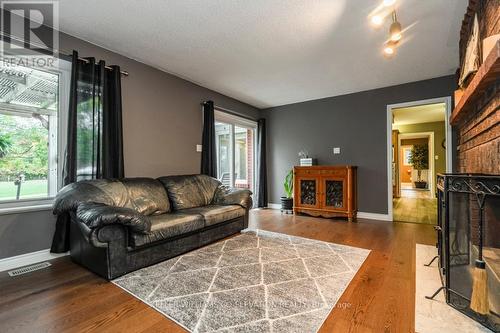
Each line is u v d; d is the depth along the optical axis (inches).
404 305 64.8
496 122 61.7
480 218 57.7
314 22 95.0
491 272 59.8
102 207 80.7
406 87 162.9
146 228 85.0
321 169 176.6
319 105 199.0
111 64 118.4
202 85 167.0
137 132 128.9
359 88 173.8
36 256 95.7
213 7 86.4
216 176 172.2
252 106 220.1
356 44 111.7
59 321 59.2
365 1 82.7
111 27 99.1
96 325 57.7
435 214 189.6
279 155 220.5
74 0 82.7
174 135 148.3
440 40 107.2
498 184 54.4
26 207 93.4
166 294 71.2
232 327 56.4
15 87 95.3
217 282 78.3
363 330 55.1
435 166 294.0
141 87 131.0
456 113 97.9
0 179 92.0
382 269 87.4
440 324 56.6
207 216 113.1
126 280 80.0
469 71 81.9
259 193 220.1
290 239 124.0
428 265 90.2
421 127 298.5
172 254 98.7
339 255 101.4
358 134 181.0
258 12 89.2
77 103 104.3
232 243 117.6
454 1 82.1
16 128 95.7
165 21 95.0
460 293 63.5
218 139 196.2
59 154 104.5
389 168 169.0
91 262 86.0
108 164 113.5
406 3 83.2
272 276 82.4
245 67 137.6
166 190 126.5
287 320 58.9
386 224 157.5
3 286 76.4
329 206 173.9
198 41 109.8
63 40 102.7
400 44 110.6
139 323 58.4
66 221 98.9
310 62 131.0
